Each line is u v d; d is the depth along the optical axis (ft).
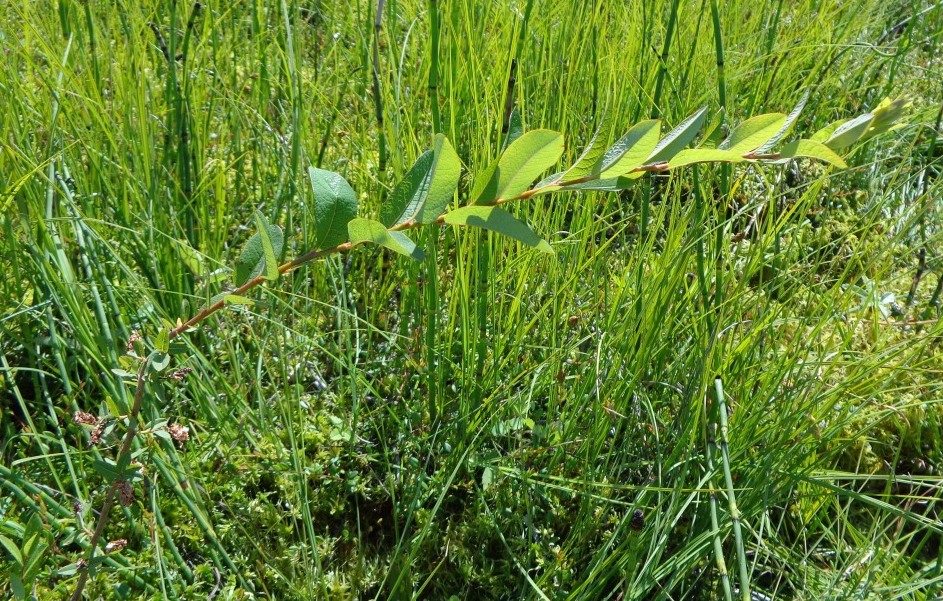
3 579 2.75
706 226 3.61
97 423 2.00
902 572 3.18
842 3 6.27
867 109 5.53
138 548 3.02
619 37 4.67
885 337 3.98
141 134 3.62
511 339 3.72
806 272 4.35
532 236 1.23
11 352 3.54
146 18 4.49
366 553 3.26
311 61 5.10
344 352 3.87
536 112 3.84
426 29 4.83
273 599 2.97
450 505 3.43
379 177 3.60
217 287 3.49
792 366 3.44
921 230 4.63
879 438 3.91
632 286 3.72
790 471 3.32
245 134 4.56
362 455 3.38
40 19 4.45
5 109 3.66
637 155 1.20
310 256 1.45
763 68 4.80
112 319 3.51
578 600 2.89
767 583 3.34
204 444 3.33
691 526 3.19
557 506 3.33
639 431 3.54
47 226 3.37
